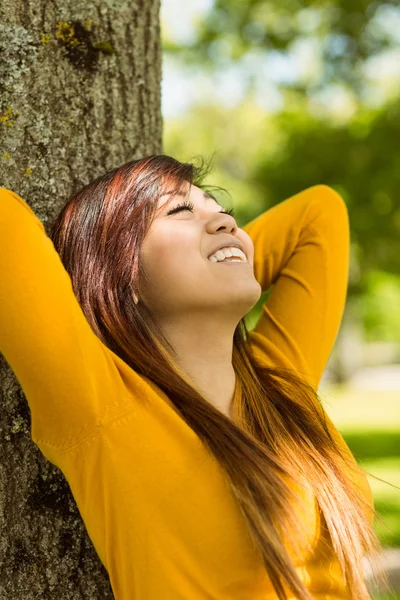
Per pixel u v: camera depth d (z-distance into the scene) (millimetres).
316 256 2412
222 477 1727
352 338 26781
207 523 1693
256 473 1729
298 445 1947
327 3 9531
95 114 2273
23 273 1679
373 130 11867
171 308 1951
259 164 13977
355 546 1837
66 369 1655
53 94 2199
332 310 2367
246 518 1675
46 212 2164
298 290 2354
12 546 2002
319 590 1799
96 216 1973
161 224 1964
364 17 9461
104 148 2289
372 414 14930
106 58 2303
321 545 1841
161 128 2529
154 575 1675
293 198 2588
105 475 1706
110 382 1731
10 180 2127
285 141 12977
